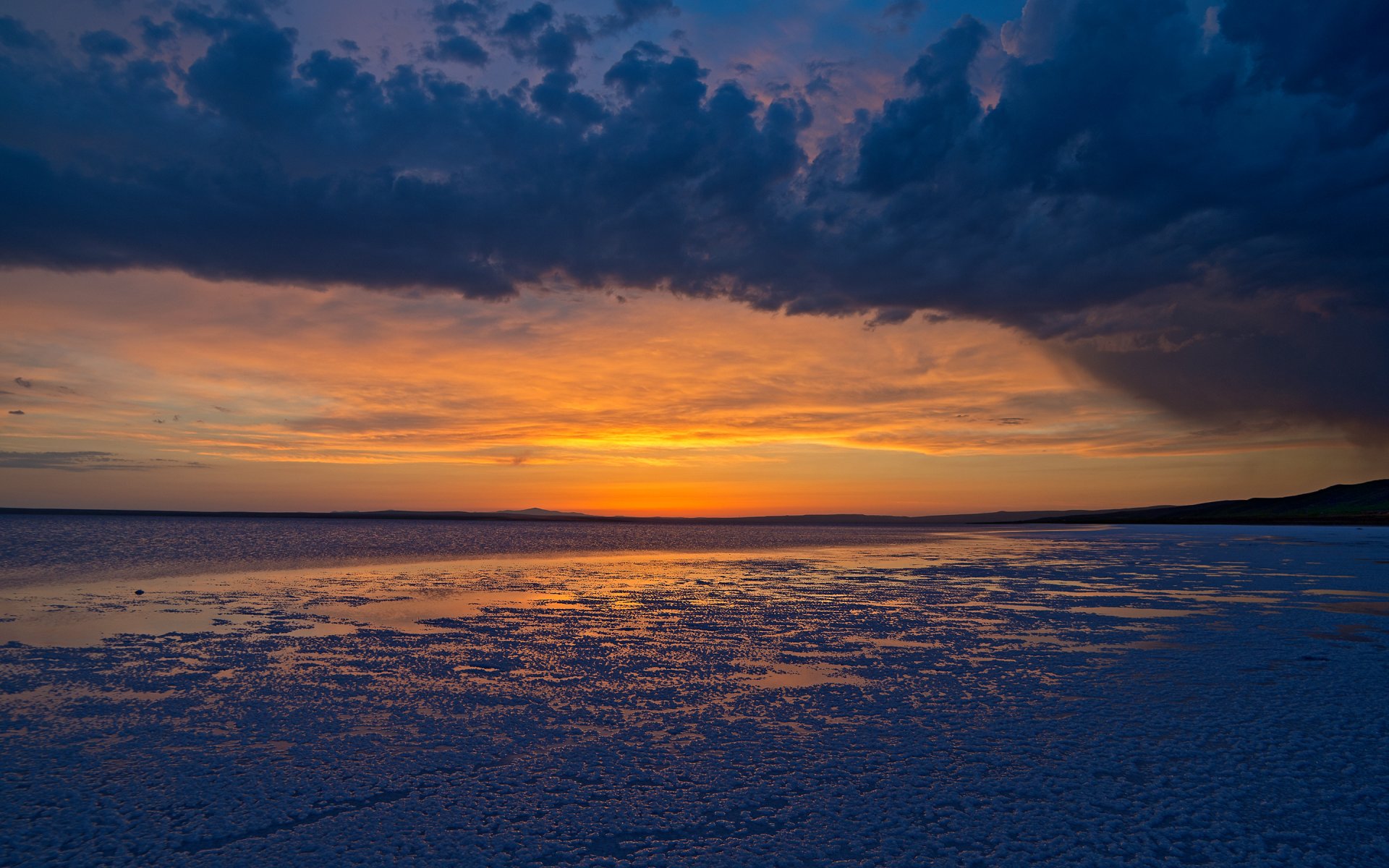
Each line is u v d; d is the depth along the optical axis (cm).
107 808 664
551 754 804
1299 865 567
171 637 1483
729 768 762
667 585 2564
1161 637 1490
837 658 1305
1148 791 702
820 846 597
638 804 675
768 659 1295
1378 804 671
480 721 923
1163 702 1002
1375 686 1080
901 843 600
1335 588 2358
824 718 935
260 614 1791
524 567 3406
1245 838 609
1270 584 2477
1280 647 1379
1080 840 605
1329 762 772
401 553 4684
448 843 600
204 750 813
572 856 580
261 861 571
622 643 1444
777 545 6278
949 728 892
